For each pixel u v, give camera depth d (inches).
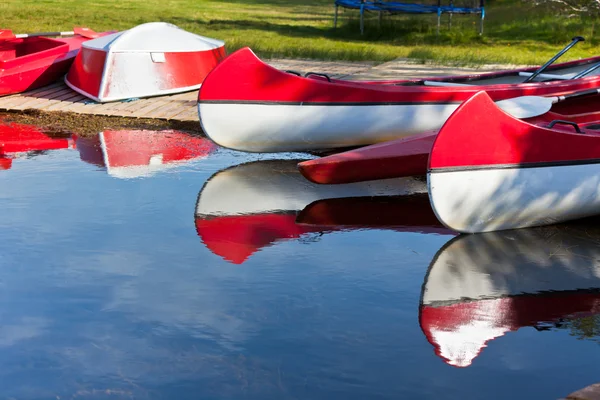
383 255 201.2
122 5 926.4
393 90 293.9
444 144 205.5
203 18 821.2
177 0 1061.8
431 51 583.5
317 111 291.0
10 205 233.8
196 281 182.9
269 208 237.9
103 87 372.5
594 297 176.1
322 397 134.2
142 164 281.3
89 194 245.9
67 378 140.9
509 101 273.6
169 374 142.0
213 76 278.4
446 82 339.6
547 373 142.1
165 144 309.9
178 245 205.3
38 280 182.5
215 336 156.2
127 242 206.5
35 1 912.9
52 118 346.6
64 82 416.2
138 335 156.8
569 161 218.7
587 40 676.1
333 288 179.6
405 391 136.2
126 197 243.8
